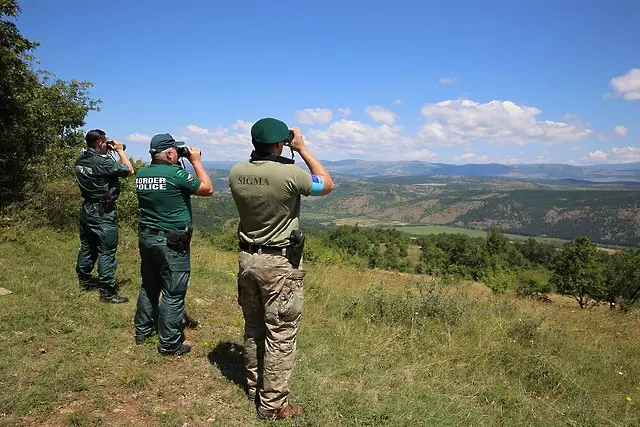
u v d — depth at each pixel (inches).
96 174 190.1
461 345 195.9
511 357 184.9
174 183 143.9
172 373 137.6
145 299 155.5
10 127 470.3
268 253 111.8
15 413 105.6
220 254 431.2
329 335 194.2
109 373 132.2
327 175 119.4
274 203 109.2
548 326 254.4
